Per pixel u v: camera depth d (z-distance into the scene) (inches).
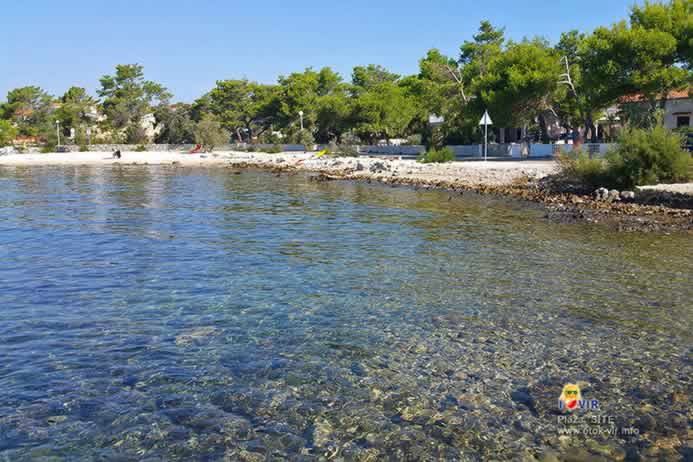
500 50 1991.9
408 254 485.4
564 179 986.1
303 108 2957.7
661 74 1231.5
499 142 2078.0
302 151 2778.1
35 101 4571.9
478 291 366.3
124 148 3469.5
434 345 271.9
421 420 202.7
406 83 2901.1
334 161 1831.9
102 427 198.1
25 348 268.8
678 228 604.1
